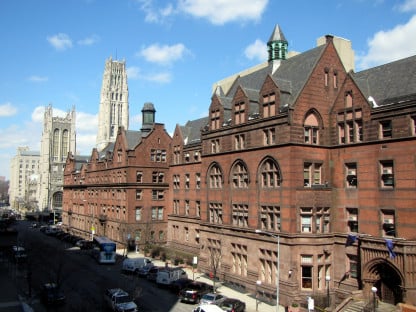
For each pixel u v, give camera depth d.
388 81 40.84
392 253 33.72
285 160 40.62
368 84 43.06
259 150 44.28
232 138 49.09
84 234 100.62
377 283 36.62
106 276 53.84
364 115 39.03
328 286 38.69
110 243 63.41
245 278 45.22
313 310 36.28
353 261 39.06
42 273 56.81
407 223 34.69
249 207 45.56
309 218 40.41
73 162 118.19
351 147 40.25
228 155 49.75
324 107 42.72
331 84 43.62
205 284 43.41
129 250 74.75
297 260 39.12
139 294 41.12
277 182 41.94
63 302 41.12
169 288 46.12
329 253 40.41
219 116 52.56
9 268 61.06
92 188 97.25
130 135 81.69
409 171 34.88
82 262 64.19
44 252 68.56
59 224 127.56
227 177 49.81
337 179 41.44
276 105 42.31
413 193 34.44
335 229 41.00
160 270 49.09
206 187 54.12
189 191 68.38
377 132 37.69
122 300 38.31
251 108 47.38
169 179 76.62
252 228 44.78
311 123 42.03
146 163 78.44
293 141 40.19
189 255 61.84
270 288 41.28
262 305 39.62
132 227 75.94
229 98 54.09
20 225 138.50
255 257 44.03
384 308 34.19
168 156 81.00
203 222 54.06
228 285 47.00
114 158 84.06
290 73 46.56
